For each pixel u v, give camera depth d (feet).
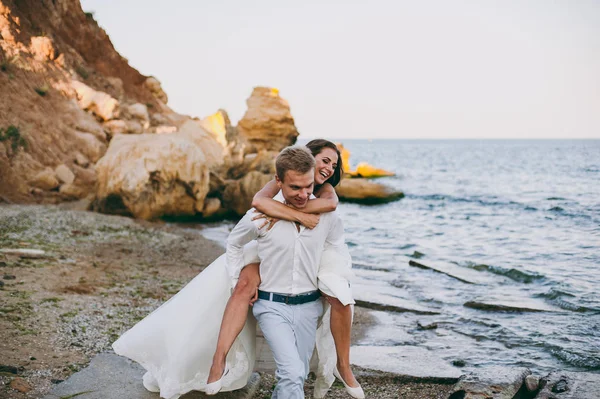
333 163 12.32
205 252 35.32
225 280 11.89
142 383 13.33
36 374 13.58
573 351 18.72
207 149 71.26
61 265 25.32
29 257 25.91
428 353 18.12
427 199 83.05
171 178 48.16
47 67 62.39
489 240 45.42
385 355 17.71
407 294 27.32
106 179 47.42
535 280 30.40
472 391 13.87
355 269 33.45
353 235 48.93
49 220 37.29
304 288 11.37
